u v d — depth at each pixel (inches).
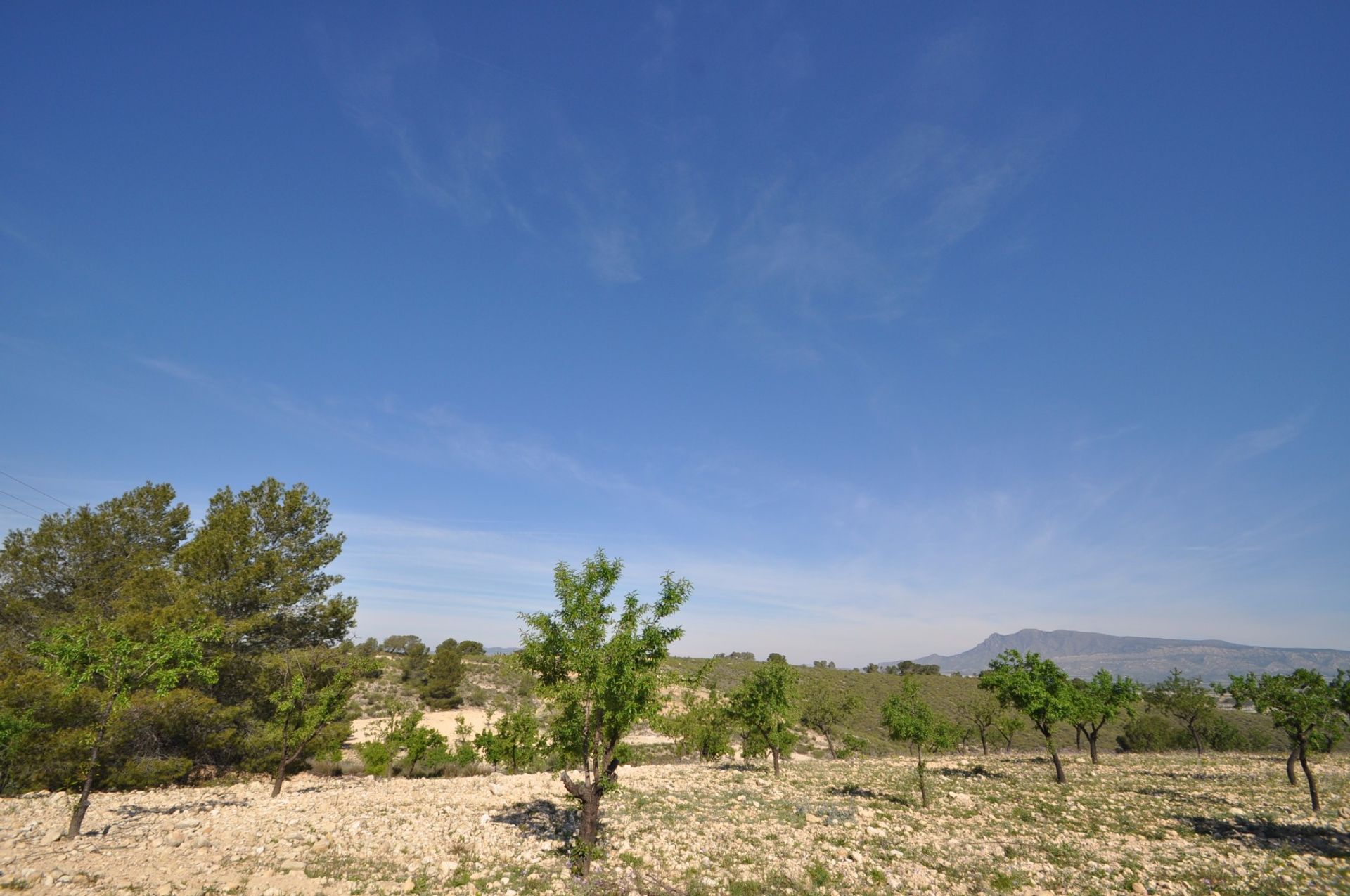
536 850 767.7
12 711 1104.2
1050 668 1392.7
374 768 1562.5
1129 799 1113.4
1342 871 660.7
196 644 908.0
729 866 719.1
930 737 1082.7
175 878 594.6
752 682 1657.2
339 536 1756.9
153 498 1720.0
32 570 1489.9
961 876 671.1
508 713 1798.7
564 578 759.7
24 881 553.0
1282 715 1003.3
